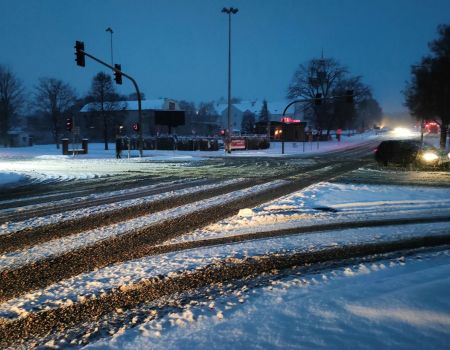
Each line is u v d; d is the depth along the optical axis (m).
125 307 4.33
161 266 5.64
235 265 5.66
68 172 20.19
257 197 11.81
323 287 4.65
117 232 7.65
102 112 47.25
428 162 20.73
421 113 33.25
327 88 73.31
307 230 7.71
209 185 14.71
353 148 48.56
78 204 10.84
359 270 5.29
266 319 3.78
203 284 4.95
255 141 47.25
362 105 93.38
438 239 7.00
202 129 103.56
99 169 21.84
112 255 6.21
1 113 64.56
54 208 10.26
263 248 6.50
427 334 3.29
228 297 4.48
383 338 3.26
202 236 7.33
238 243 6.83
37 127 92.56
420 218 8.75
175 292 4.71
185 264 5.72
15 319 4.09
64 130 76.88
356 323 3.55
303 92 74.81
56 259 6.02
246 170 20.77
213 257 6.04
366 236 7.21
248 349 3.24
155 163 26.41
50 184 15.52
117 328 3.83
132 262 5.84
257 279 5.08
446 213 9.28
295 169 21.20
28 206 10.59
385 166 22.41
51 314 4.19
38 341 3.64
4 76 64.12
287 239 7.05
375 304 3.89
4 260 5.98
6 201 11.47
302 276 5.13
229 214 9.34
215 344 3.36
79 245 6.76
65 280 5.15
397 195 11.76
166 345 3.41
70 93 71.81
